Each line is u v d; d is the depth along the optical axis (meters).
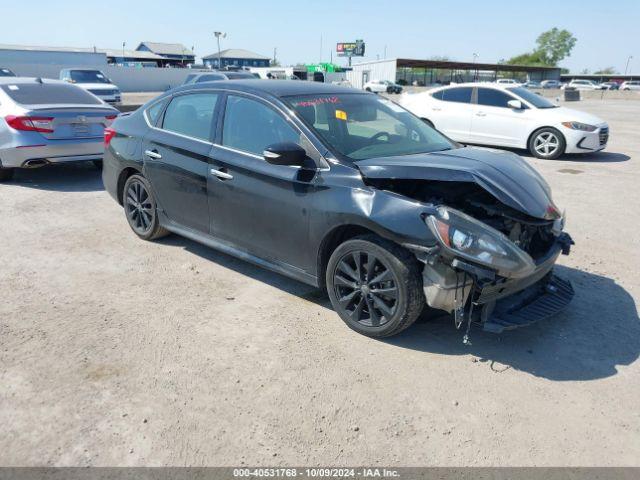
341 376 3.21
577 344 3.65
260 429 2.76
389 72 62.47
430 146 4.28
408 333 3.73
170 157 4.73
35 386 3.04
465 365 3.37
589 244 5.67
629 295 4.42
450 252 3.10
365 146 3.93
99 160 8.63
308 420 2.83
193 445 2.63
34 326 3.70
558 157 11.18
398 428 2.79
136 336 3.61
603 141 10.87
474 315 3.51
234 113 4.32
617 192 8.05
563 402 3.04
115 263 4.87
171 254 5.12
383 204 3.35
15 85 7.73
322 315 3.96
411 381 3.19
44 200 6.96
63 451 2.57
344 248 3.57
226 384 3.11
